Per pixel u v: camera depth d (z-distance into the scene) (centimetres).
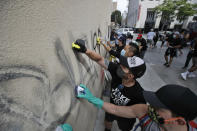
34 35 53
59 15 74
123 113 96
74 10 97
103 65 139
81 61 125
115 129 201
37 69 56
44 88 61
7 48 41
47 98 64
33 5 51
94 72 192
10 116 43
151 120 78
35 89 55
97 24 210
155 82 369
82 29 121
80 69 121
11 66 43
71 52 97
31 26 51
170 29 2156
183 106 62
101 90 269
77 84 110
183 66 512
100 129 195
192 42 437
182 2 1588
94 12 176
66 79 86
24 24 48
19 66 47
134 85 120
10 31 42
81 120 120
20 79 47
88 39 144
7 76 42
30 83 52
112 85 139
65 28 83
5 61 41
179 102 63
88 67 153
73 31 98
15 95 45
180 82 372
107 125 169
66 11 83
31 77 53
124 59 111
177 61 581
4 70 41
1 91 40
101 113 229
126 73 111
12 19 42
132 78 113
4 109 41
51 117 67
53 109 69
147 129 79
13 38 43
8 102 42
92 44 168
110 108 100
